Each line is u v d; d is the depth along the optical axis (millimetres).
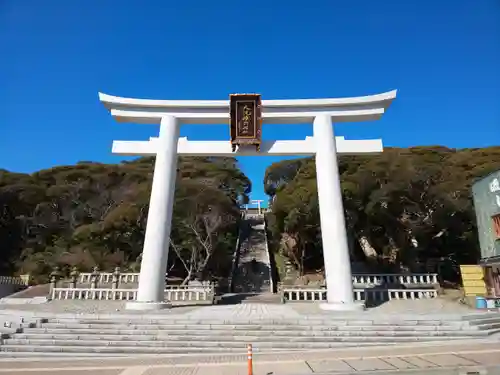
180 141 20078
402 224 25312
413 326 12070
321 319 12664
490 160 31141
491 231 19094
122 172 44625
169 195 18609
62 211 41219
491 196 19219
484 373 6863
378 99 19594
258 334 11578
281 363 8102
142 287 16906
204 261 30312
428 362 7594
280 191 36250
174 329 12047
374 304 17922
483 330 11820
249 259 38500
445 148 41781
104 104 19891
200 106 20000
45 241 39562
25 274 34094
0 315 14812
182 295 21172
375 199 24641
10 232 40344
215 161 54375
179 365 8352
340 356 8656
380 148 19516
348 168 33562
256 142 19359
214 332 11680
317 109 19938
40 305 18281
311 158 43375
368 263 29172
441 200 23766
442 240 27828
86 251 31219
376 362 7785
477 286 18562
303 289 20641
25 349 10836
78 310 16203
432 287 21688
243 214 57219
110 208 39656
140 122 20594
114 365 8570
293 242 32188
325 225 17688
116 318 12922
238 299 22109
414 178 24234
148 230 17828
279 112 19812
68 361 9266
